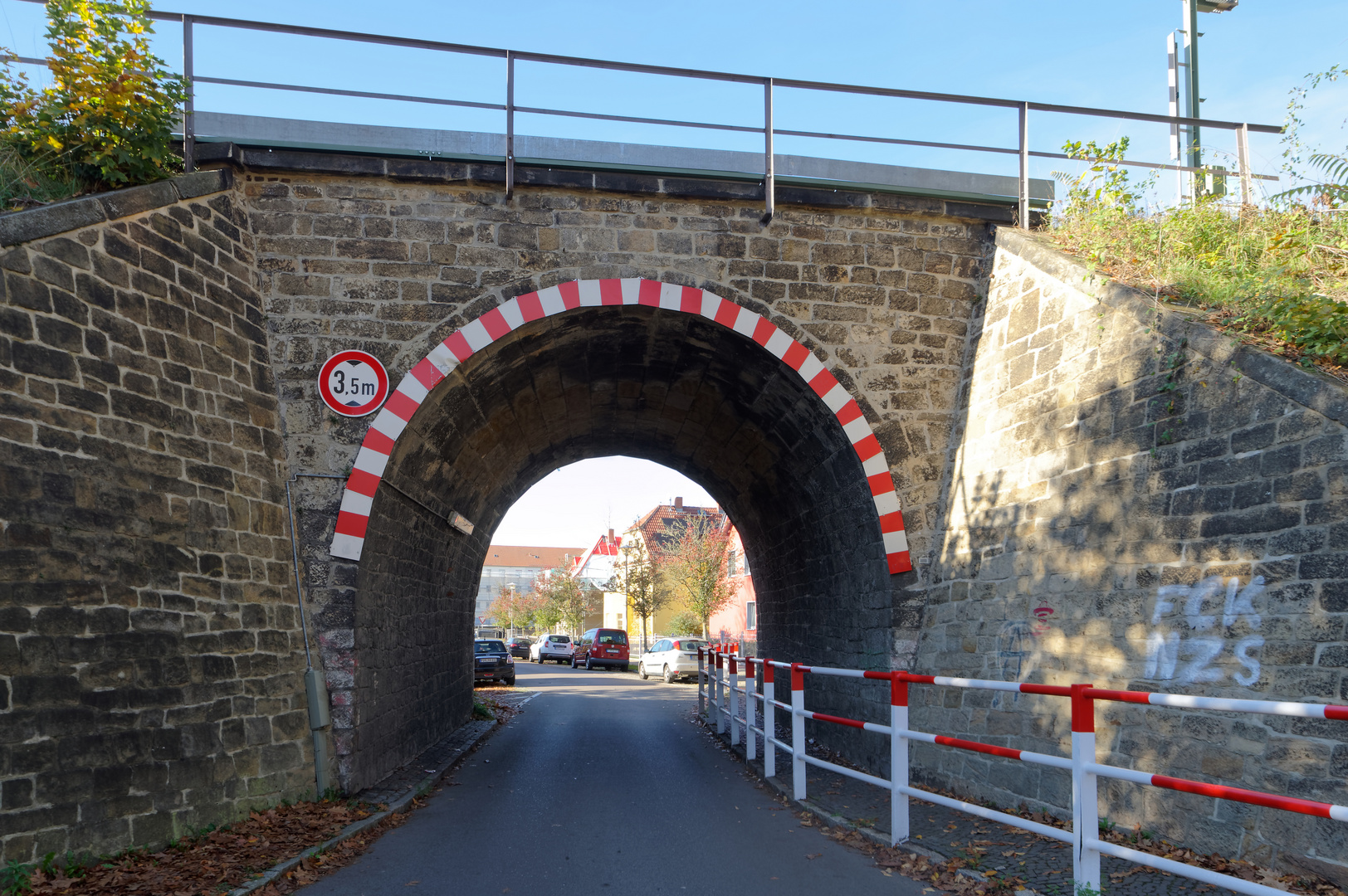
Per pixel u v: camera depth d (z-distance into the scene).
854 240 10.02
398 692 10.16
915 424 9.88
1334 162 8.91
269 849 6.14
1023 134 10.32
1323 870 4.87
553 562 121.19
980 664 8.38
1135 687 6.43
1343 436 5.06
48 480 5.66
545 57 9.42
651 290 9.55
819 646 12.62
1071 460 7.61
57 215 6.06
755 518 16.03
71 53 7.64
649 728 14.66
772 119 9.83
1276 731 5.24
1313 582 5.15
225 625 7.11
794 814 7.70
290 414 8.70
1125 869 5.43
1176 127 12.25
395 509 9.56
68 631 5.63
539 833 7.00
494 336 9.20
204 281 7.76
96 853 5.59
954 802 5.55
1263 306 6.52
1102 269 8.01
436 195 9.30
